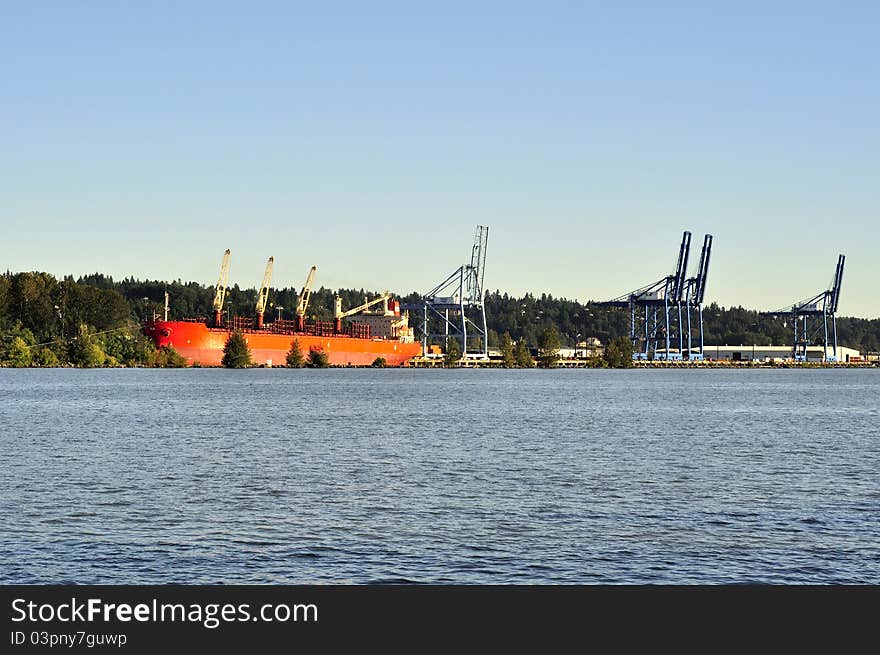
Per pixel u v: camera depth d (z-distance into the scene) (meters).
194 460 75.38
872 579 40.44
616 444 89.19
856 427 111.19
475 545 45.31
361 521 50.38
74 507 54.09
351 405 150.38
